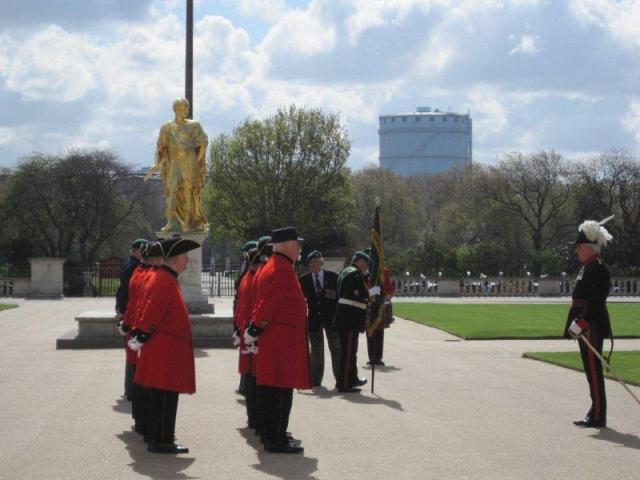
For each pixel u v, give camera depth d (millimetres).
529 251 76062
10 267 60469
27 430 12531
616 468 10281
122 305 16203
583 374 18516
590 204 70188
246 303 13164
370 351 20094
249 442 11805
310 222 68625
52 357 21094
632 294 59562
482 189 77688
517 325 31531
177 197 26703
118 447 11469
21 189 66312
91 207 68312
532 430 12500
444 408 14344
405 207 89562
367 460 10703
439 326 30984
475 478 9820
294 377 11336
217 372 18531
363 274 17031
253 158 69188
